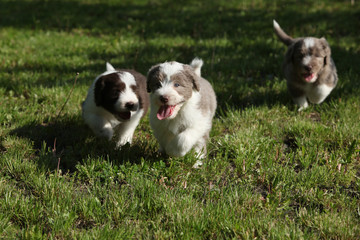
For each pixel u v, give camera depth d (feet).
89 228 7.12
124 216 7.19
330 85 9.23
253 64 10.85
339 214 7.25
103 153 8.10
